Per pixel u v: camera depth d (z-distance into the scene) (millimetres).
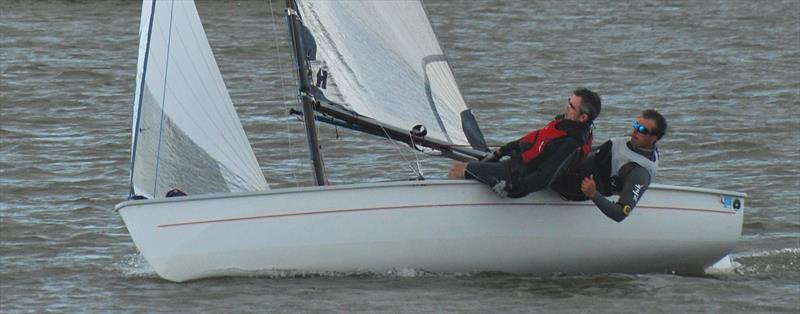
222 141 38219
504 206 36875
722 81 88625
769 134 68562
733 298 36062
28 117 71562
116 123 70125
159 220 36062
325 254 36469
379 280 36688
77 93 79938
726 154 62781
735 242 39219
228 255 36250
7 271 39562
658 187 37938
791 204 51438
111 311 34312
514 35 113062
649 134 35594
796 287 37656
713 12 130875
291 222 36125
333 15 38500
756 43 109750
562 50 104000
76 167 58219
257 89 82188
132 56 96688
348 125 38938
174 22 38062
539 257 37562
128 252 42500
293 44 38250
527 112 75562
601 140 67562
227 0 129125
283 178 56188
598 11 130875
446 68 39656
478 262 37281
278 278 36656
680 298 35844
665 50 104812
